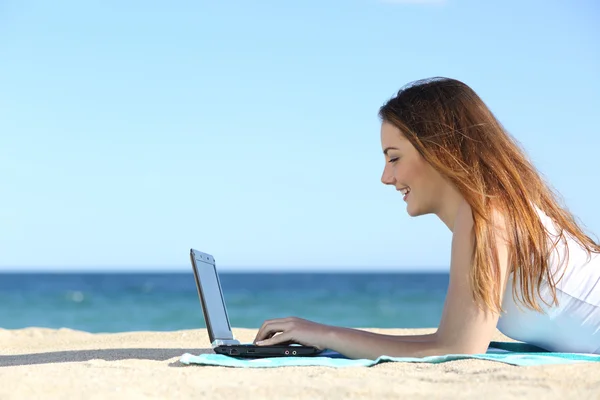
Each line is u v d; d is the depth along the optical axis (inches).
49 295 1756.9
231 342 118.1
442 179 107.2
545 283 105.4
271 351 108.9
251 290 2154.3
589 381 83.0
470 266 100.7
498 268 100.3
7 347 170.2
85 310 1227.2
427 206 110.0
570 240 108.7
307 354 108.5
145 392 81.1
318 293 1882.4
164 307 1286.9
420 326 1040.8
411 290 2121.1
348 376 89.3
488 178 104.0
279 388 82.3
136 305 1347.2
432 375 89.0
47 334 209.6
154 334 188.7
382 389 81.3
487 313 100.7
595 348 108.2
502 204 102.6
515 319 109.6
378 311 1243.2
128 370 95.7
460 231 102.5
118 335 192.9
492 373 88.2
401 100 110.9
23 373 91.5
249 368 98.4
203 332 185.9
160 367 100.7
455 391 79.9
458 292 101.7
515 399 75.7
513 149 109.4
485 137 106.3
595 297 105.7
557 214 111.0
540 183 111.1
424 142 106.3
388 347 104.3
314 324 109.6
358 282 3053.6
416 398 77.5
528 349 117.6
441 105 107.8
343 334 107.0
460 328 101.2
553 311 106.7
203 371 94.6
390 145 110.8
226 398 78.9
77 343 173.5
